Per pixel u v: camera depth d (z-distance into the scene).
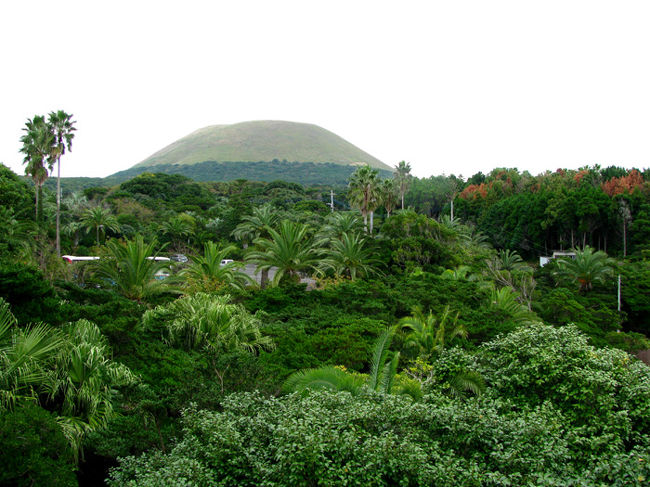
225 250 27.75
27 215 47.50
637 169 94.56
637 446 7.43
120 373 10.44
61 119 40.16
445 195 97.38
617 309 38.16
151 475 6.73
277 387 11.00
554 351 9.98
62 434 7.65
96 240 62.12
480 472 6.94
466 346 20.34
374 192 51.56
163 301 23.61
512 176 110.69
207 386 9.49
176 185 110.50
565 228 68.06
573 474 7.09
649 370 9.94
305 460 6.48
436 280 33.22
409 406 8.14
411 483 6.69
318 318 22.56
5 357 9.03
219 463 7.01
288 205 99.25
